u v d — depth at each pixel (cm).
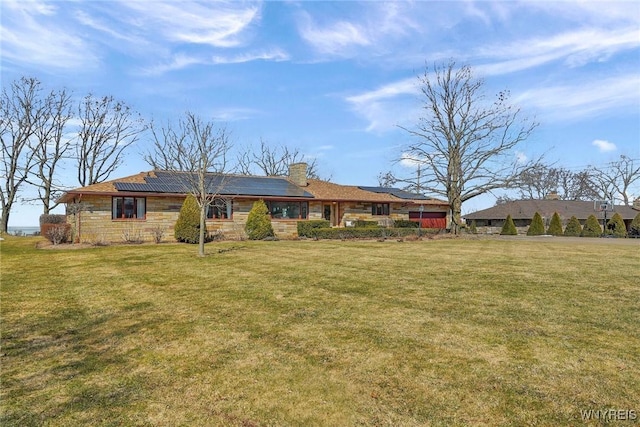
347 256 1288
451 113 2834
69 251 1474
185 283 837
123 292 758
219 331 516
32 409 326
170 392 353
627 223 3828
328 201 2500
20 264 1141
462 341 468
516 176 2744
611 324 525
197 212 1842
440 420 302
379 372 387
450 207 2950
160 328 533
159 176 2119
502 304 635
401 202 2814
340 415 312
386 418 307
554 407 317
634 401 324
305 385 363
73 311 626
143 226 1953
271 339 484
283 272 962
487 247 1652
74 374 393
